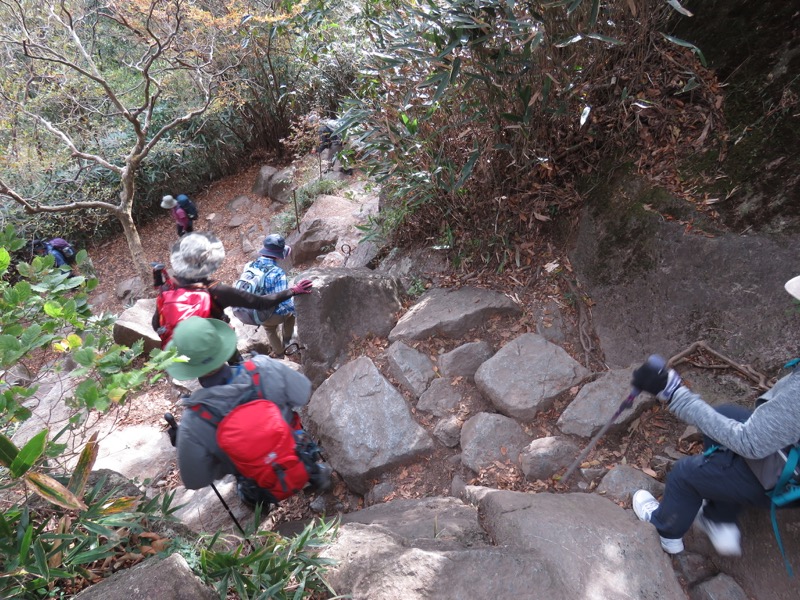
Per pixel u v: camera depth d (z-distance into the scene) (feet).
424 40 14.02
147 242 35.35
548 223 15.12
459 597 7.42
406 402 12.91
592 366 12.55
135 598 6.18
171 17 28.73
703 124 13.12
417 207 16.98
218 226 34.12
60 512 7.97
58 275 8.41
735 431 6.50
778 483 6.63
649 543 8.34
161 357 7.07
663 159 13.46
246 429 8.16
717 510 8.02
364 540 8.48
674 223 12.46
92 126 31.17
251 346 18.92
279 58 36.01
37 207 21.48
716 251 11.64
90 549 7.23
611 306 13.03
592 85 13.65
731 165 12.35
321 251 26.07
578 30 12.92
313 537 8.35
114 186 34.60
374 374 13.29
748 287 11.09
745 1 13.33
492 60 12.59
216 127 37.17
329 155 32.50
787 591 7.72
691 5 14.24
